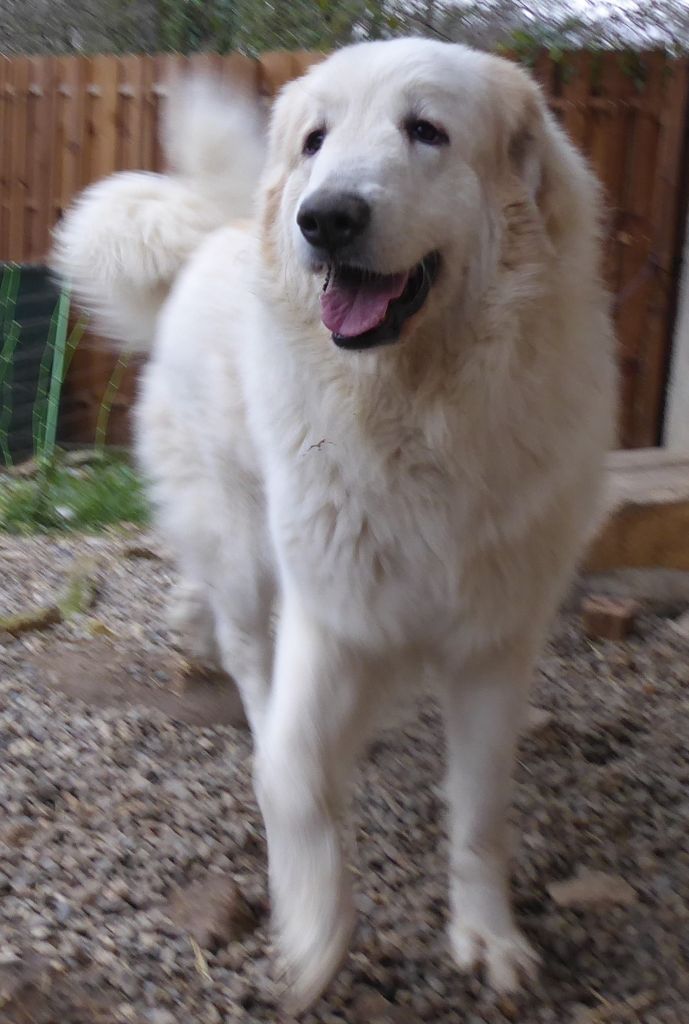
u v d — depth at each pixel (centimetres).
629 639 247
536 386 153
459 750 166
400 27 377
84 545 302
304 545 159
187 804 187
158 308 226
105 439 414
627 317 319
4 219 456
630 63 310
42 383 402
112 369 405
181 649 233
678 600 257
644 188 315
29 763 195
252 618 202
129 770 195
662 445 324
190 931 161
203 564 207
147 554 292
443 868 178
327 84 157
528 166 157
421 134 153
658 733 215
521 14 346
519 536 157
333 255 148
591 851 183
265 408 163
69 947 157
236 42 470
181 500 208
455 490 154
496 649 163
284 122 166
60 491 338
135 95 401
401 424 153
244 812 186
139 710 212
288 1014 151
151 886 169
